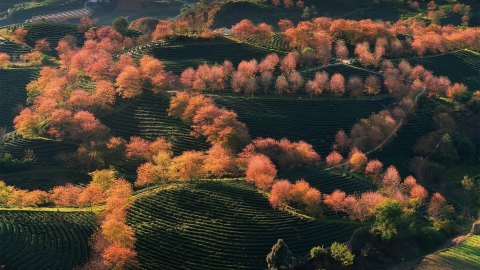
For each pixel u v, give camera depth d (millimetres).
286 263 144875
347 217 172250
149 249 152125
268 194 177500
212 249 152625
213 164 186000
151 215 164500
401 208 165000
